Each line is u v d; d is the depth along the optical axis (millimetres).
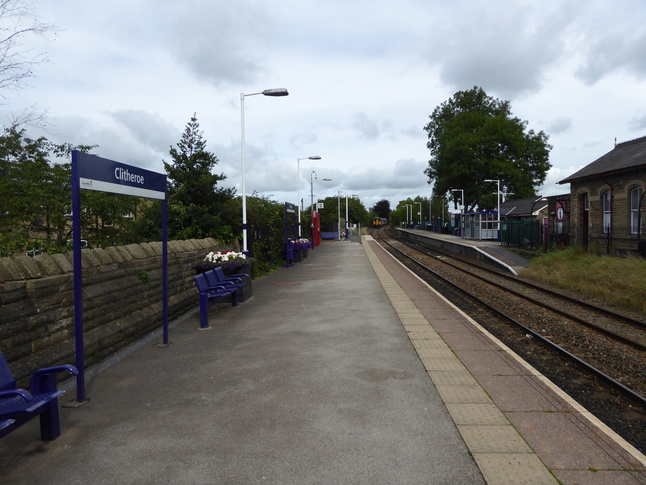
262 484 3117
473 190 54500
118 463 3430
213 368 5656
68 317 5492
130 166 5574
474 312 10867
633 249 18562
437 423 4012
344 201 88500
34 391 3799
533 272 18672
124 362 5957
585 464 3297
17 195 8578
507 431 3836
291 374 5383
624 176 19734
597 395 5555
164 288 6754
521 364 5715
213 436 3836
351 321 8297
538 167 54750
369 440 3717
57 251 7930
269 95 15250
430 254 32719
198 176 13930
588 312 11055
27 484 3164
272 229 20328
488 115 55750
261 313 9133
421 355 6113
